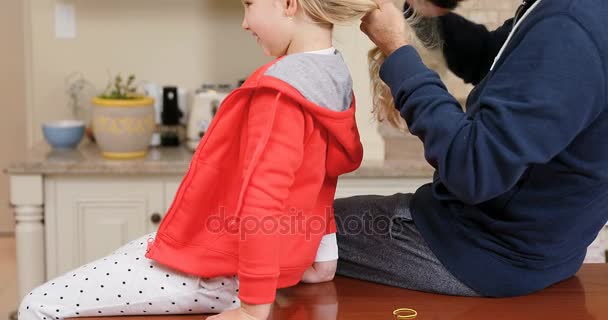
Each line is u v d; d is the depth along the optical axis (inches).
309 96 57.5
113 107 116.5
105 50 133.0
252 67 135.0
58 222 115.9
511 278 62.3
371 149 117.2
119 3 132.0
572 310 61.8
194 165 60.0
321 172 61.2
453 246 63.2
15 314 131.1
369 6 60.0
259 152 55.9
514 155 53.8
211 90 128.3
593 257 96.8
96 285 61.4
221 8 133.2
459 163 55.9
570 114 53.1
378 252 67.2
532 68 53.7
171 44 133.6
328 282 68.4
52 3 131.0
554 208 59.1
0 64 179.8
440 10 72.9
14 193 113.8
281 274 61.3
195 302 61.9
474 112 57.8
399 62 60.1
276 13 59.9
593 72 52.9
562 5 54.0
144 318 62.2
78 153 121.9
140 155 119.9
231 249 60.5
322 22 60.6
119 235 116.9
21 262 115.3
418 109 58.1
